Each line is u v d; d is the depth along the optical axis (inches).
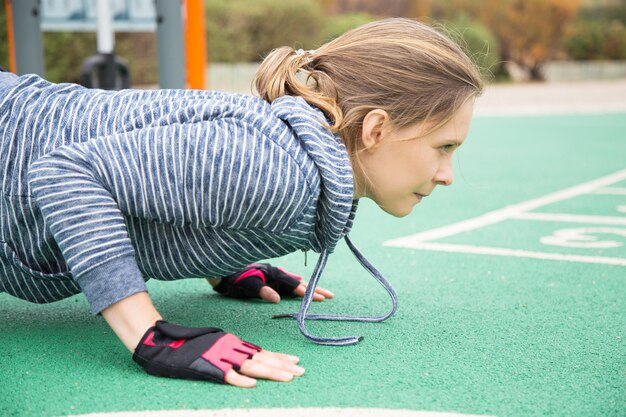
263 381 84.0
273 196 83.0
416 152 87.8
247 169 82.1
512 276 134.8
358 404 79.3
